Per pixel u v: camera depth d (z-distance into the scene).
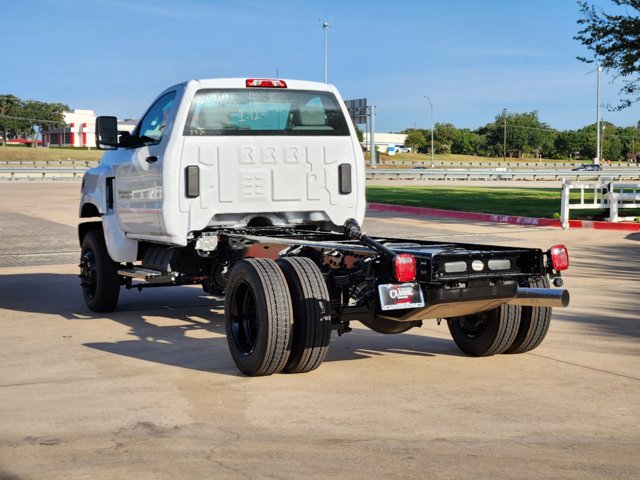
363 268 6.47
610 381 6.48
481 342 7.20
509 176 66.25
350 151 8.78
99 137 8.98
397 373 6.76
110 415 5.61
